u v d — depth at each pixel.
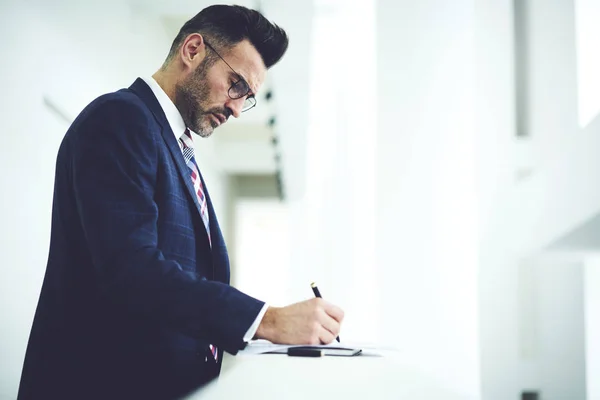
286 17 3.62
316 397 0.70
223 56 1.43
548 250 1.16
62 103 3.43
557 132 1.43
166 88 1.43
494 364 1.37
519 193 1.26
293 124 5.66
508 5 1.46
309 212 7.16
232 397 0.71
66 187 1.18
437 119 2.48
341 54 4.74
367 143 3.52
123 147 1.14
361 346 1.21
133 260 1.04
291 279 7.42
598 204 0.98
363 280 3.58
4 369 2.73
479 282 1.35
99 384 1.12
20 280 2.94
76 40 3.69
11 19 2.78
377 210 2.67
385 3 2.78
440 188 2.41
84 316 1.15
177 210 1.22
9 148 2.78
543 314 1.47
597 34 1.78
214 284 1.05
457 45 2.34
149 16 5.51
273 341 1.04
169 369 1.16
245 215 14.48
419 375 0.80
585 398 1.40
